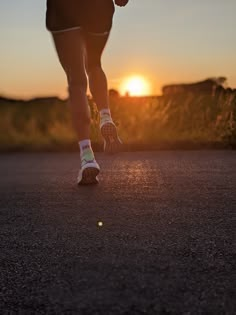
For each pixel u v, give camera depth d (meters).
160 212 2.15
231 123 5.16
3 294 1.29
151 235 1.79
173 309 1.14
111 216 2.12
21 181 3.29
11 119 6.92
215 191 2.60
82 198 2.55
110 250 1.62
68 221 2.07
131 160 4.22
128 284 1.31
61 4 2.74
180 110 5.84
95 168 2.87
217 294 1.22
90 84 2.98
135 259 1.52
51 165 4.30
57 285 1.33
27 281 1.37
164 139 5.48
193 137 5.45
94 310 1.16
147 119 5.79
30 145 6.18
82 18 2.79
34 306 1.20
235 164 3.71
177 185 2.82
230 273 1.36
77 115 2.86
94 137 3.80
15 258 1.59
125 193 2.63
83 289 1.29
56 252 1.63
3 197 2.69
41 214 2.23
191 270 1.40
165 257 1.53
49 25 2.81
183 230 1.84
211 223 1.93
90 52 2.94
